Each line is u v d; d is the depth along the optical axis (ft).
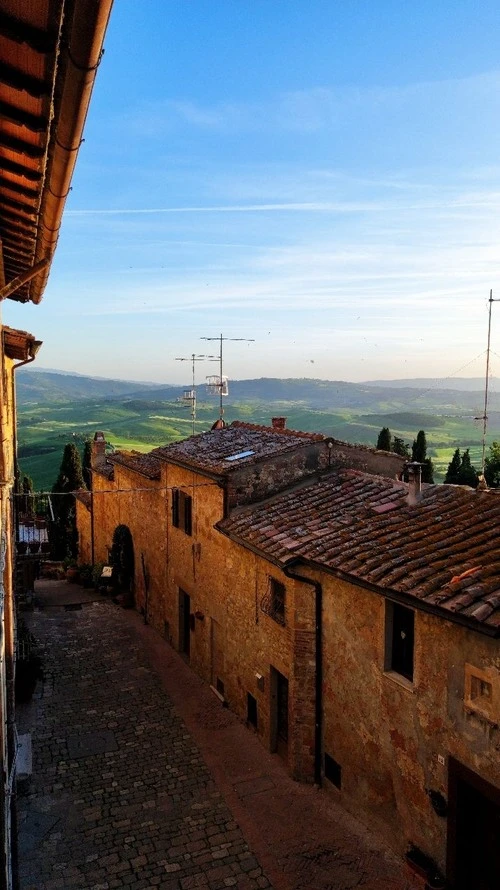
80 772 40.98
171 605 63.10
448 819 27.96
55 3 9.53
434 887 28.14
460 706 27.09
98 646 63.36
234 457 52.26
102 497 91.15
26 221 20.38
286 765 41.27
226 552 49.19
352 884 30.45
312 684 38.47
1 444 27.76
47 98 12.19
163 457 60.34
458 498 37.96
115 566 81.15
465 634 26.66
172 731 46.29
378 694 32.76
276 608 42.22
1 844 20.30
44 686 53.83
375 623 32.76
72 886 31.01
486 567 27.30
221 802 37.65
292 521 42.65
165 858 32.96
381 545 33.76
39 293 31.86
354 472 49.37
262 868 32.07
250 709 46.34
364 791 34.22
